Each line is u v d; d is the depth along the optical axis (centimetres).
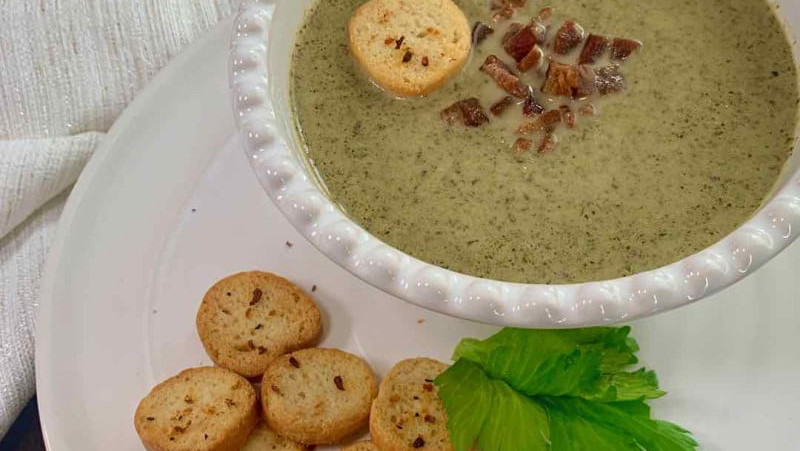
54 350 42
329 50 42
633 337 41
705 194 39
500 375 40
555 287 36
